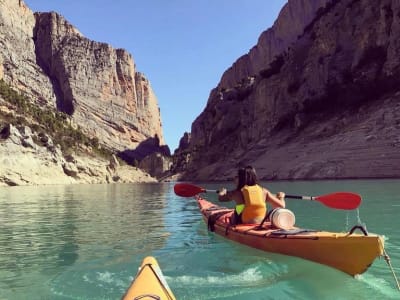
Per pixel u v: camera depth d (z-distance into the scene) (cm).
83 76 13675
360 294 446
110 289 480
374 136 3512
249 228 716
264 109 6141
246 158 5456
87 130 13162
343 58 4944
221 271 550
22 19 13050
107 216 1252
